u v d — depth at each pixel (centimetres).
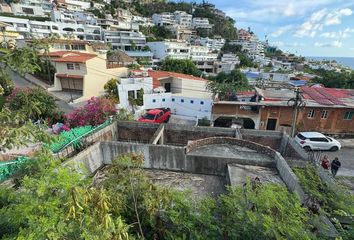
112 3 9462
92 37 5650
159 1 12550
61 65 2792
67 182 253
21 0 6175
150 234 386
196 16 12056
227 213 411
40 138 352
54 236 219
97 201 246
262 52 11181
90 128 1229
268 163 909
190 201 457
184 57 6291
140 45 6169
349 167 1377
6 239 235
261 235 354
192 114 2319
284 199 418
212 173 938
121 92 2297
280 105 1784
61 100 2573
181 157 939
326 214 484
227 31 11519
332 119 1797
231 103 1870
